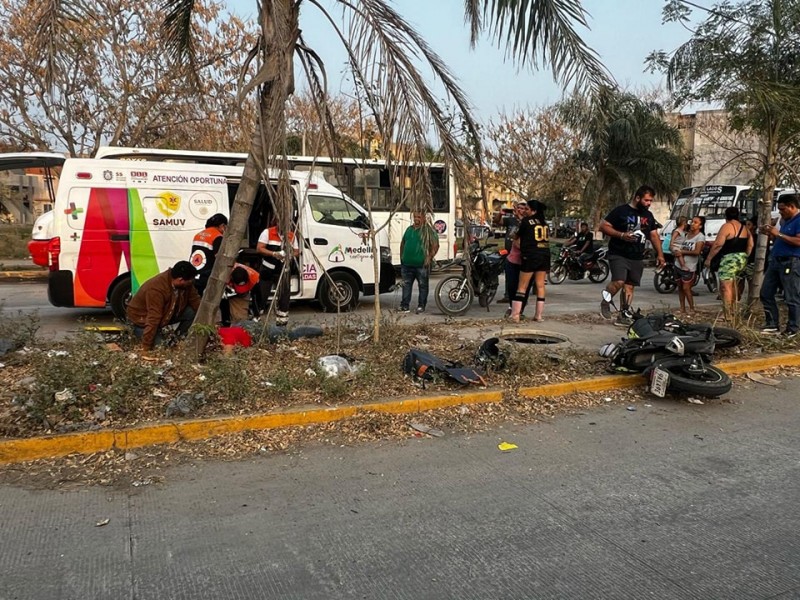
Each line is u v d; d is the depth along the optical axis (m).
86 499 3.70
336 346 6.93
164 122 19.02
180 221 9.06
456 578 2.97
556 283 16.52
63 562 3.03
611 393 6.09
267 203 9.24
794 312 8.13
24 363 5.95
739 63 8.72
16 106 17.36
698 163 29.88
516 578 2.97
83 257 8.59
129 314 6.61
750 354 7.37
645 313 9.71
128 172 8.80
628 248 9.01
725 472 4.30
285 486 3.94
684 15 8.88
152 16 16.64
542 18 5.45
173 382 5.32
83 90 16.20
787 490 4.02
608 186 27.73
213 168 9.34
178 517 3.51
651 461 4.48
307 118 9.82
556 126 27.92
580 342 7.87
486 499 3.82
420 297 10.51
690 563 3.13
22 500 3.66
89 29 5.63
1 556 3.06
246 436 4.66
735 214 9.00
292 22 5.42
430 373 5.81
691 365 5.94
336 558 3.12
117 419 4.60
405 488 3.95
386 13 5.27
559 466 4.36
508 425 5.18
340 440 4.71
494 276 10.96
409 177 5.90
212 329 5.81
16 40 15.93
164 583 2.88
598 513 3.66
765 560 3.17
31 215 31.30
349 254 10.39
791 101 8.25
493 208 25.83
